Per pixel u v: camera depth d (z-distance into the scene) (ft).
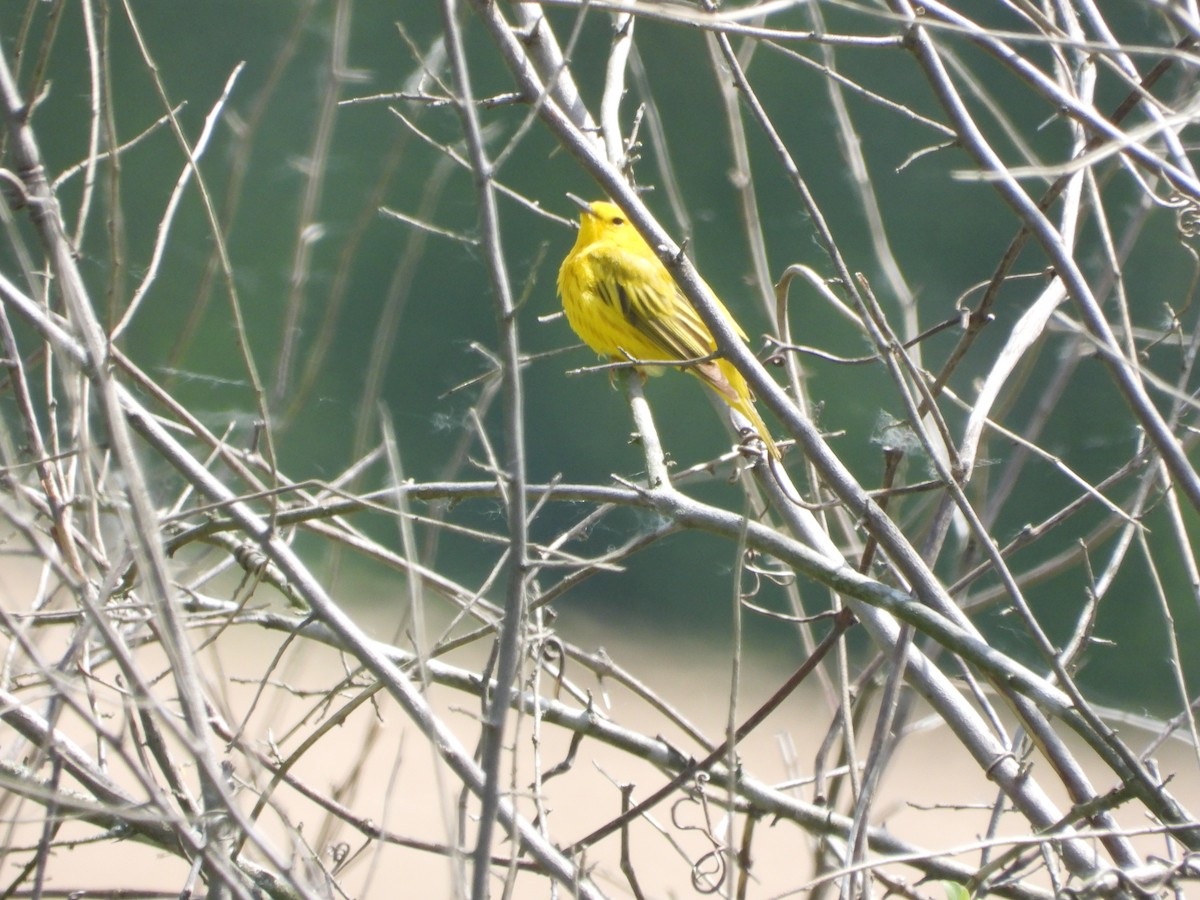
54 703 22.11
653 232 25.88
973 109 85.15
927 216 90.94
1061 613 82.02
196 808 24.67
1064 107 23.02
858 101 90.94
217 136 87.04
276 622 28.78
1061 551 81.10
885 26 81.61
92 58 23.95
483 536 24.50
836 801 29.07
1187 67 27.27
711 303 25.71
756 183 92.73
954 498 23.27
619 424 96.48
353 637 22.86
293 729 24.89
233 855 23.72
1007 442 63.72
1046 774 71.31
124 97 87.56
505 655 19.38
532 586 27.04
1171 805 22.04
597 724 29.58
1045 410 29.96
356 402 88.58
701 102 92.63
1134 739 77.87
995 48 23.34
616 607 88.84
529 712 29.19
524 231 94.73
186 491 30.96
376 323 90.02
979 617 78.64
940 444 33.17
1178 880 22.85
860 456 89.71
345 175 89.56
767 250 92.58
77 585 19.86
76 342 22.85
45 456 24.21
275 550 23.35
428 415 90.07
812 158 92.07
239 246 86.53
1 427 21.68
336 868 26.25
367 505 24.06
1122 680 81.10
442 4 18.54
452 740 22.00
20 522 18.84
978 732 26.63
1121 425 80.43
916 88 90.12
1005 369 29.09
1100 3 47.37
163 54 87.97
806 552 24.80
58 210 21.33
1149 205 29.63
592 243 52.06
